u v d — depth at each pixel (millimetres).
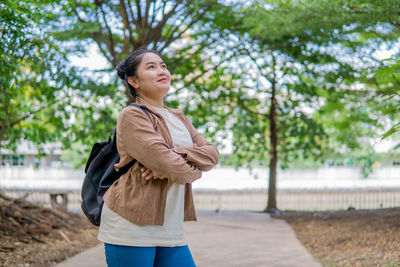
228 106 12648
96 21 8609
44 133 9281
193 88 11875
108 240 1838
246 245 6426
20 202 7398
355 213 9414
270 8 8039
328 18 6516
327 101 12141
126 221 1812
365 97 10148
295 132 12336
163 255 1911
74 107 8328
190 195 2033
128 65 2023
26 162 26500
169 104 9336
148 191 1813
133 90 2070
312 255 5688
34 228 6254
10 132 8383
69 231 6816
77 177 26922
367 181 26781
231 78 12297
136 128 1818
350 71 9023
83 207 2002
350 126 12938
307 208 15602
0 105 7074
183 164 1818
